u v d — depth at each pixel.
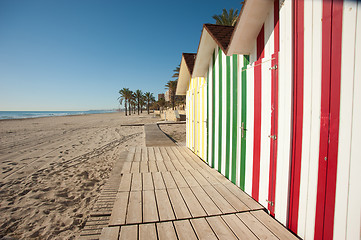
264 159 2.60
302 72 1.97
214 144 4.47
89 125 22.17
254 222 2.29
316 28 1.80
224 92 3.90
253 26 2.68
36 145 9.35
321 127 1.76
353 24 1.46
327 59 1.69
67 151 7.80
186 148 7.12
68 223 2.87
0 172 5.16
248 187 3.02
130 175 3.92
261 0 2.38
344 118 1.54
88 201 3.55
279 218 2.31
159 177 3.81
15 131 16.47
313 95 1.84
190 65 5.77
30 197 3.68
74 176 4.83
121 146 8.79
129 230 2.15
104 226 2.38
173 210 2.55
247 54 3.03
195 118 6.12
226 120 3.80
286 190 2.20
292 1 2.08
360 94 1.41
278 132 2.32
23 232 2.64
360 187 1.42
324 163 1.73
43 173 5.05
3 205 3.37
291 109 2.12
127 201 2.80
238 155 3.34
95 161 6.23
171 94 41.66
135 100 63.34
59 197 3.70
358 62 1.42
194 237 2.03
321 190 1.76
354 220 1.47
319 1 1.76
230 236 2.04
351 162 1.49
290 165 2.14
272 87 2.42
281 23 2.25
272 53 2.43
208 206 2.65
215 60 4.35
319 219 1.78
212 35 3.57
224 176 3.88
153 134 11.61
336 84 1.60
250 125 2.95
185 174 4.00
